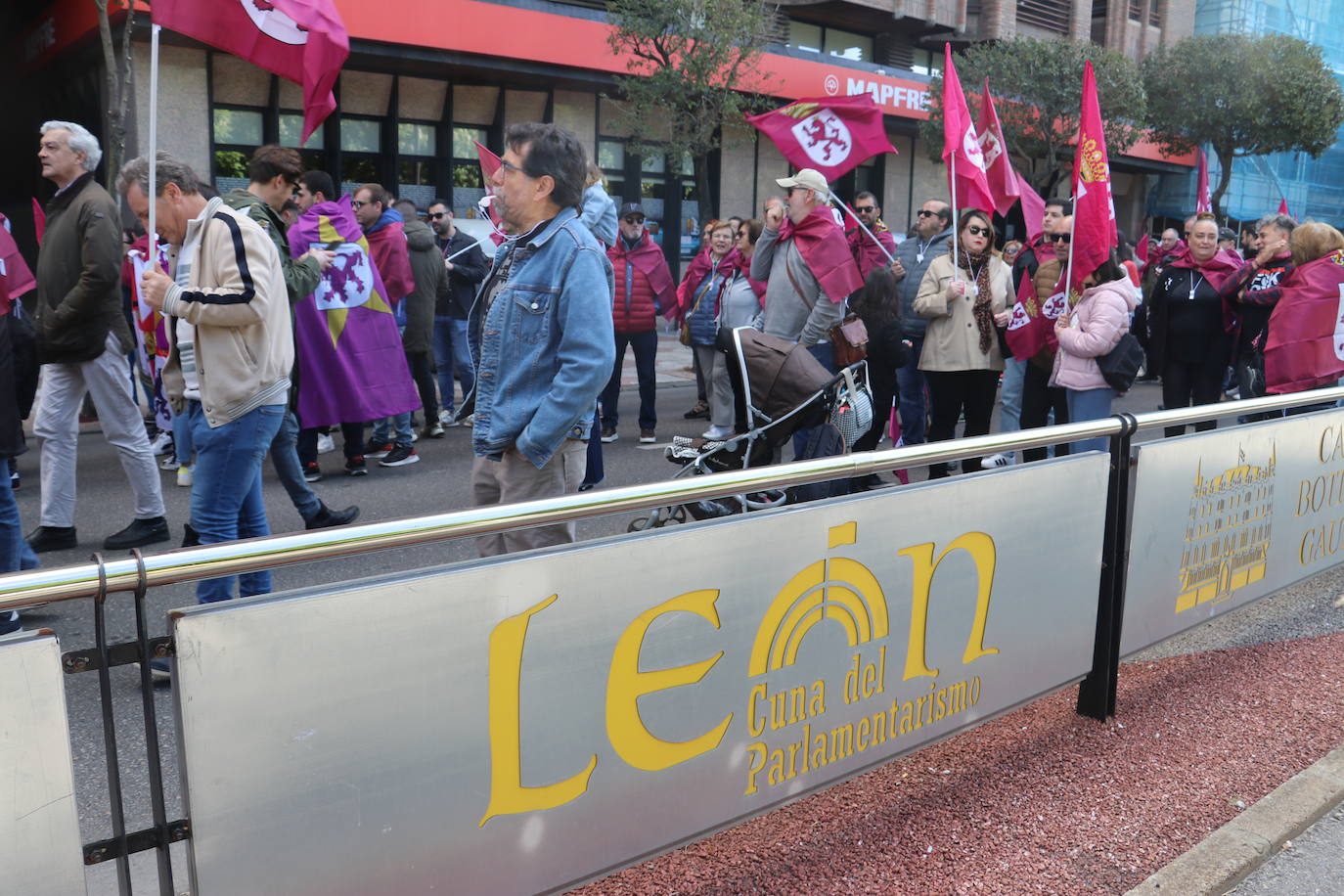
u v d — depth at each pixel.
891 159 25.97
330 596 1.78
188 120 15.77
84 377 5.31
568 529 3.32
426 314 8.70
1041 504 3.21
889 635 2.81
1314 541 4.71
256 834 1.76
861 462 2.63
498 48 17.16
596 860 2.25
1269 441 4.22
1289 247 7.14
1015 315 6.56
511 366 3.25
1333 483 4.76
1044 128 23.41
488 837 2.06
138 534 5.58
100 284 5.06
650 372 8.78
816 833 2.89
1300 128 27.42
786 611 2.53
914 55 27.34
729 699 2.45
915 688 2.92
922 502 2.82
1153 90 28.34
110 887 2.43
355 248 7.09
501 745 2.04
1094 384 5.71
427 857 1.97
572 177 3.18
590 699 2.17
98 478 7.30
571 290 3.12
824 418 4.63
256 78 16.48
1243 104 26.77
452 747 1.97
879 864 2.74
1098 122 5.63
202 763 1.69
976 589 3.05
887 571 2.76
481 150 7.13
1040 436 3.16
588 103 19.98
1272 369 6.45
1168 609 3.87
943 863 2.76
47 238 5.17
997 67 23.02
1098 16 33.00
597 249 3.20
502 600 2.00
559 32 17.81
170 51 15.44
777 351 4.59
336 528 1.82
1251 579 4.31
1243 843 2.90
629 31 16.72
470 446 8.62
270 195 4.75
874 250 8.38
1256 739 3.56
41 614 4.10
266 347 3.83
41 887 1.60
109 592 1.62
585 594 2.12
